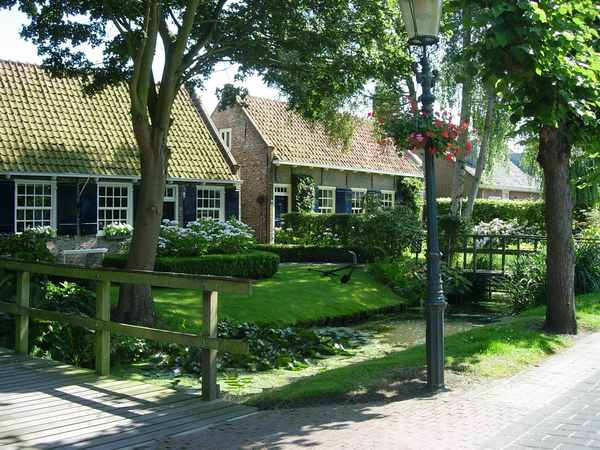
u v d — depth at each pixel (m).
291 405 5.23
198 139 19.81
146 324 9.36
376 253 17.78
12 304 7.24
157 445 4.16
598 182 10.26
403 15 5.65
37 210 15.49
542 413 4.85
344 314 12.31
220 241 14.74
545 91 7.02
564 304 8.38
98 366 6.18
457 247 16.16
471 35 16.44
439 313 5.63
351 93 10.72
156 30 8.76
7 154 14.72
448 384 5.77
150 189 9.50
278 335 9.30
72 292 9.15
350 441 4.18
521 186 35.41
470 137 19.98
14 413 4.84
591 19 7.44
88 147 16.45
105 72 10.50
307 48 9.94
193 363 7.88
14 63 16.89
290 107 11.18
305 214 21.34
